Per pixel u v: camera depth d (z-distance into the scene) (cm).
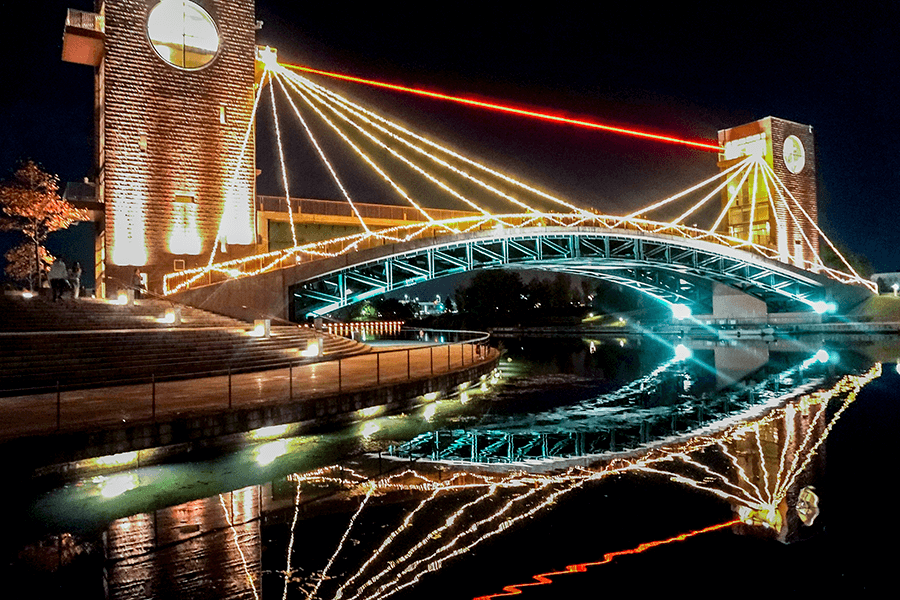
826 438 1523
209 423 1327
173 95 3375
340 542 866
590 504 1033
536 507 1019
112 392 1650
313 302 3619
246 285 3183
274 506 1020
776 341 5500
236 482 1147
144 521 947
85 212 3691
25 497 1053
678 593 706
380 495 1083
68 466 1131
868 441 1488
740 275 6153
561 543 864
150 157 3300
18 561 808
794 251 6719
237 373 2100
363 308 10581
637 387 2609
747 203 6850
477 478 1191
